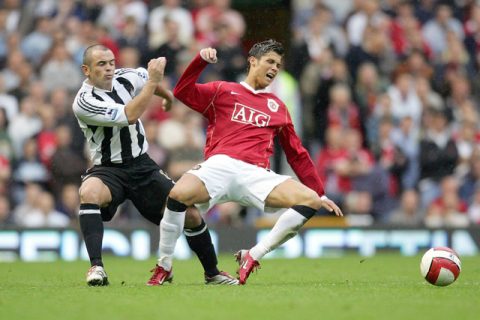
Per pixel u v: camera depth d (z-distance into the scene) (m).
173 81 59.47
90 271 26.36
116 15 62.69
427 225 49.59
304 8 65.62
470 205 58.09
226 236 47.94
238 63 60.53
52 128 56.59
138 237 47.44
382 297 23.09
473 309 20.81
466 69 66.69
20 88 59.31
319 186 28.47
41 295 23.72
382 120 59.72
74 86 60.16
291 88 59.00
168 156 54.75
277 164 57.53
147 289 25.17
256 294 23.70
